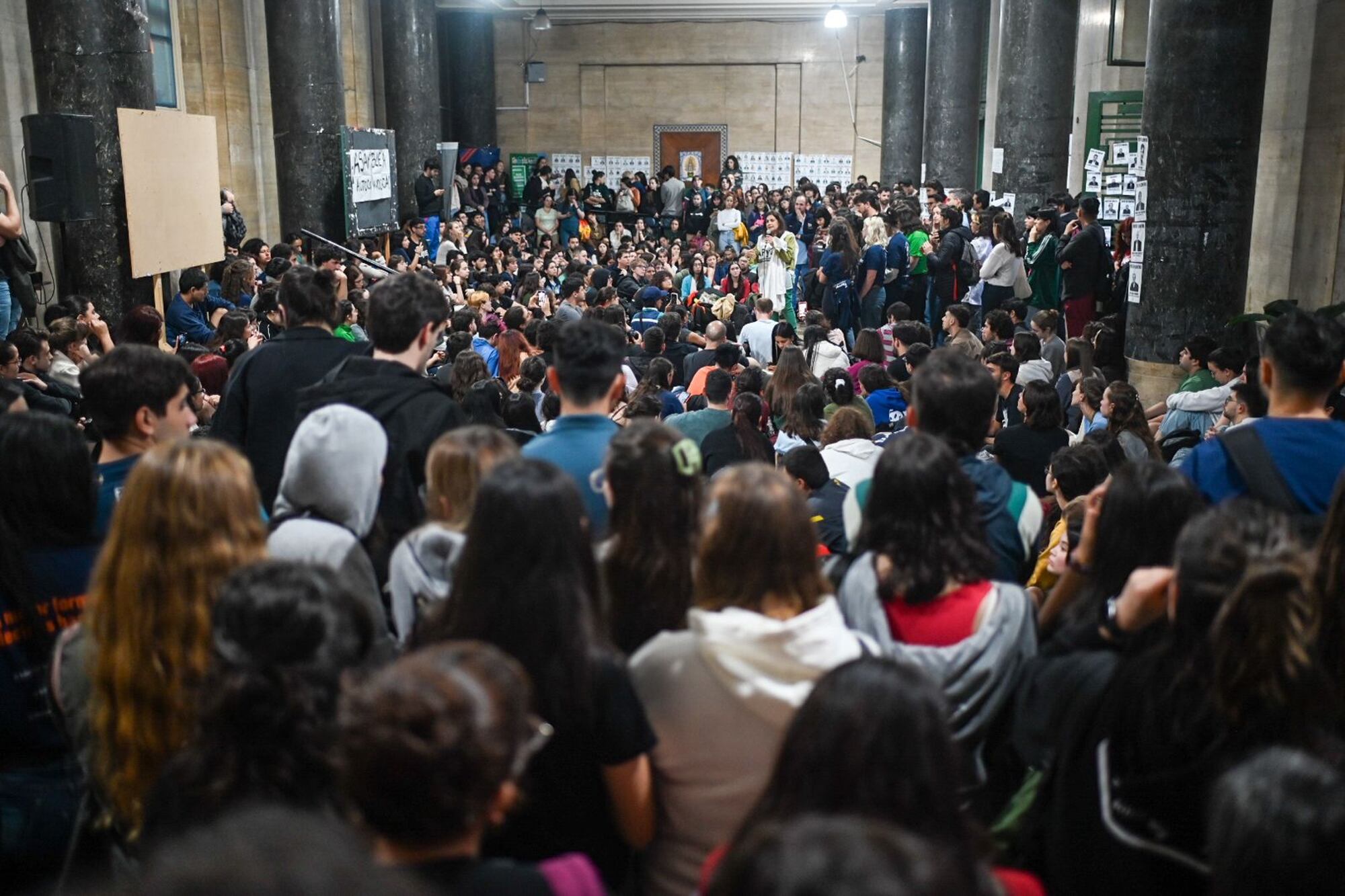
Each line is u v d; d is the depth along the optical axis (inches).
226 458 84.8
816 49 971.9
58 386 251.8
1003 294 465.1
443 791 53.0
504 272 644.7
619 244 874.1
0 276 305.0
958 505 94.8
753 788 79.7
